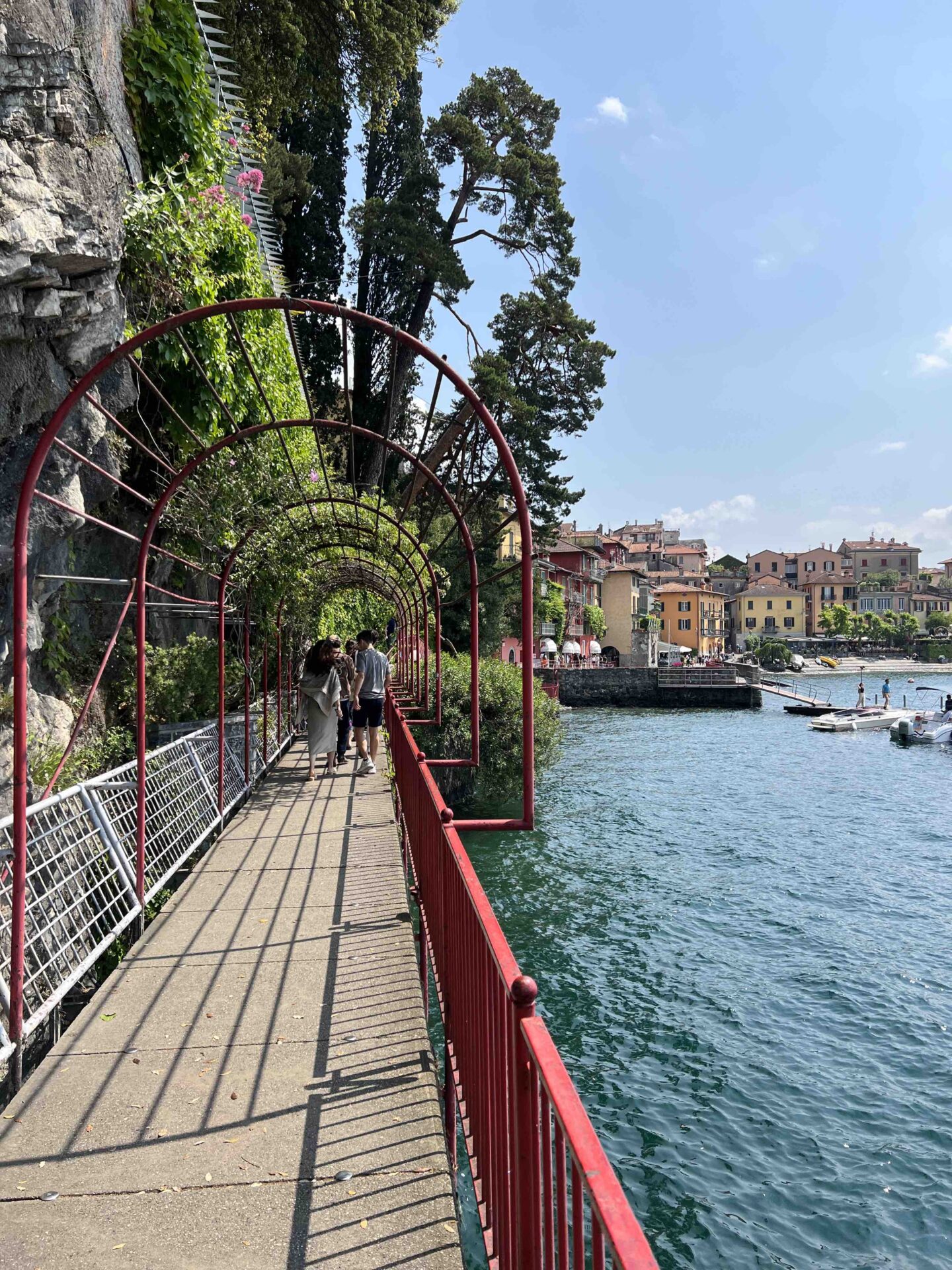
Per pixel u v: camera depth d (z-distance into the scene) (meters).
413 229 22.80
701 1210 7.07
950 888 16.23
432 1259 2.33
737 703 58.62
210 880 6.18
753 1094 8.80
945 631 125.19
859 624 122.56
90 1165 2.76
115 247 5.38
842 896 15.61
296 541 10.01
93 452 6.52
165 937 4.96
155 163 6.75
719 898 15.41
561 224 24.33
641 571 90.12
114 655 8.29
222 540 8.64
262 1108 3.12
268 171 20.53
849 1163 7.70
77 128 4.90
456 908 3.38
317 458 10.39
